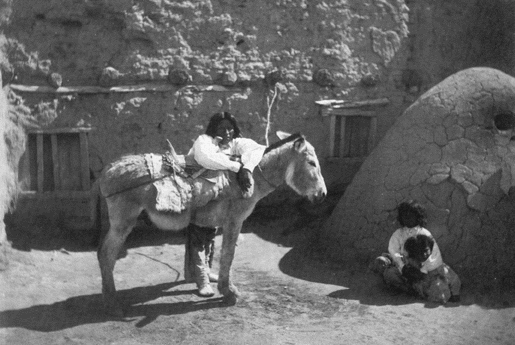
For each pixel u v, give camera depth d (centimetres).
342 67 823
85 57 716
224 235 561
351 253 673
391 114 854
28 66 692
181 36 745
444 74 885
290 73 797
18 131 689
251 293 593
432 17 870
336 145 835
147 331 499
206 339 485
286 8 792
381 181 676
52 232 699
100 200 552
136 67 729
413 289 582
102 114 721
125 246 711
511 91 668
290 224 790
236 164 542
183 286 607
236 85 773
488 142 644
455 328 507
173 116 744
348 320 525
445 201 630
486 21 909
